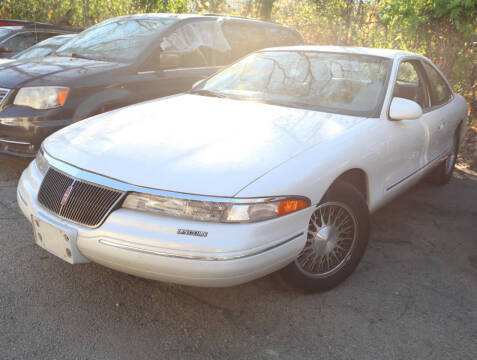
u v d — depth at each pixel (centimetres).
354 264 302
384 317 271
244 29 632
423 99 414
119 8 1222
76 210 244
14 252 315
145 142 268
